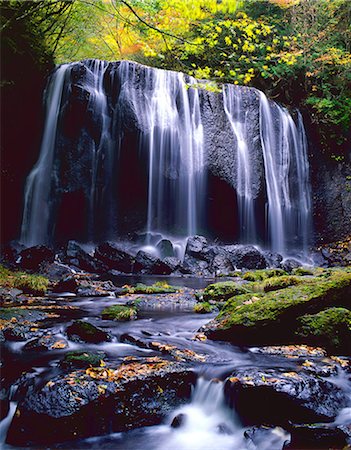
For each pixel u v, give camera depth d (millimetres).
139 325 5648
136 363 4082
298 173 17188
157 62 18484
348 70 17406
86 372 3746
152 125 14773
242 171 15594
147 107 14836
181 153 15102
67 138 14812
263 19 17203
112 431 3395
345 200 17203
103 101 14945
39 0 12188
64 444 3215
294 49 17031
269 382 3615
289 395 3480
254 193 15664
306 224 17125
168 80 15367
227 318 5246
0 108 14414
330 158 17688
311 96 17938
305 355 4555
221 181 15195
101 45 18969
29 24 13578
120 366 3961
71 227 14766
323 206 17344
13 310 6059
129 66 14914
